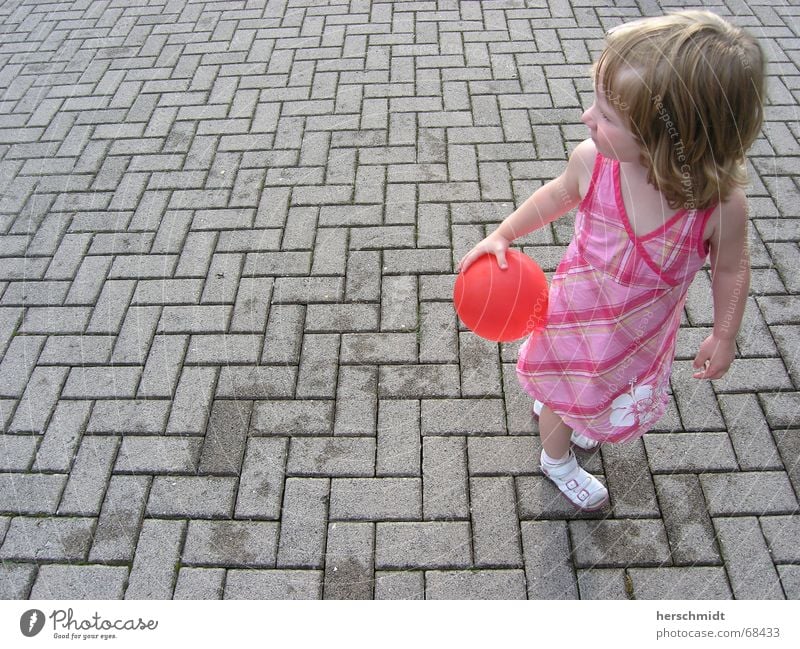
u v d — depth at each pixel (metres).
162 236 3.17
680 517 2.15
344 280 2.93
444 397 2.50
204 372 2.62
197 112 3.86
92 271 3.03
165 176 3.48
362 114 3.78
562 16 4.45
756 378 2.48
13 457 2.40
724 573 2.04
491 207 3.22
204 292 2.92
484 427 2.41
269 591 2.06
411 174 3.40
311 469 2.32
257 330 2.76
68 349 2.73
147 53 4.36
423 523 2.18
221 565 2.12
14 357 2.71
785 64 3.93
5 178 3.51
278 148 3.60
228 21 4.63
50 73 4.23
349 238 3.10
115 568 2.12
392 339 2.70
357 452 2.36
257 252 3.07
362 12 4.64
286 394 2.54
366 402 2.50
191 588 2.07
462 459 2.33
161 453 2.38
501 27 4.39
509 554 2.10
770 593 2.00
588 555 2.08
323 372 2.60
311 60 4.20
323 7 4.72
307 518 2.21
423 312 2.79
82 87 4.10
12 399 2.57
